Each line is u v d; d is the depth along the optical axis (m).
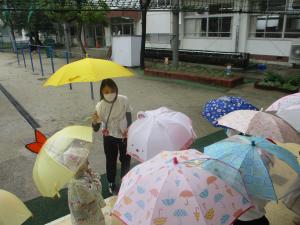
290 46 14.31
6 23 24.03
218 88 10.55
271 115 3.07
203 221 1.80
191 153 2.28
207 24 17.83
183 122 3.33
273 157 2.36
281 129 2.92
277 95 9.60
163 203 1.85
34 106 8.63
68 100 9.24
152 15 20.17
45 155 2.39
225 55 14.65
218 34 17.52
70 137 2.50
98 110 3.78
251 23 16.11
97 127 3.94
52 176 2.26
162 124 3.19
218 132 6.39
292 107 3.17
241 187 2.09
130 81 11.98
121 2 12.80
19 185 4.50
